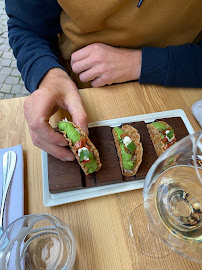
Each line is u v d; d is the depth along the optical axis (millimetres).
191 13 363
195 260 177
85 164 261
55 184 258
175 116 330
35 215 205
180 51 357
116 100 343
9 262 193
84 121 287
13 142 300
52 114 305
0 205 248
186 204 208
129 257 223
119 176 268
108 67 350
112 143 294
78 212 250
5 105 327
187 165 209
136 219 246
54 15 406
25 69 357
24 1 379
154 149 294
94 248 228
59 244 196
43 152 287
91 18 344
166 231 192
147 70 347
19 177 267
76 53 374
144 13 346
